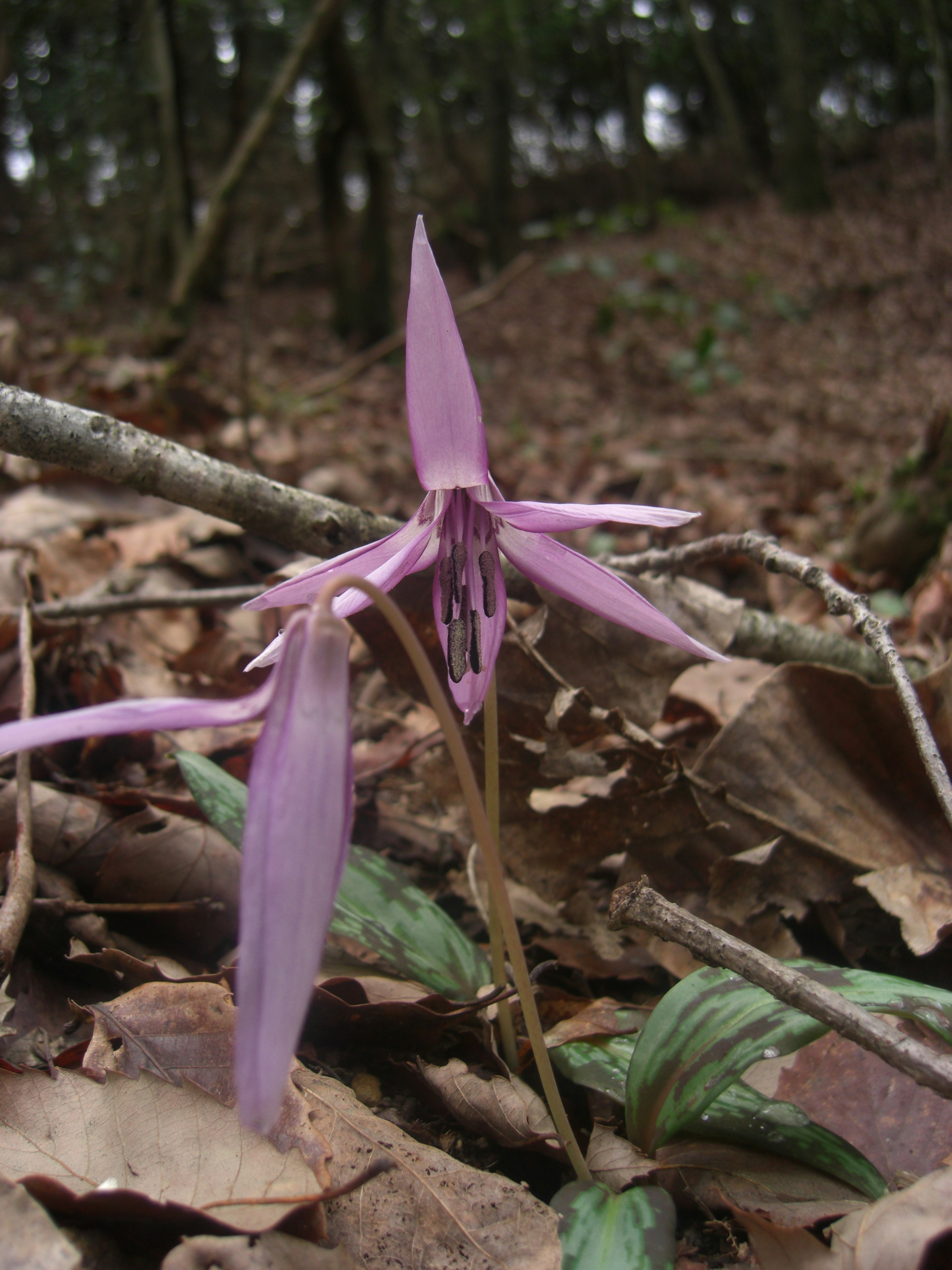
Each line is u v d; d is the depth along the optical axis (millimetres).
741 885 270
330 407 1037
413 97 3129
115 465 273
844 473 894
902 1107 213
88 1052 193
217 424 755
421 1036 225
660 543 339
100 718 128
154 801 278
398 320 1480
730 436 1159
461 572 197
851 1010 170
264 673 403
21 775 265
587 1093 229
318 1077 202
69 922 247
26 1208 155
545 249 3150
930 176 3068
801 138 3020
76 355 933
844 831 273
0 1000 224
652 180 3725
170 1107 184
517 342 1843
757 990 202
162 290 1294
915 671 376
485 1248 173
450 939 243
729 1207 194
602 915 282
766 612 367
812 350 1668
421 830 336
